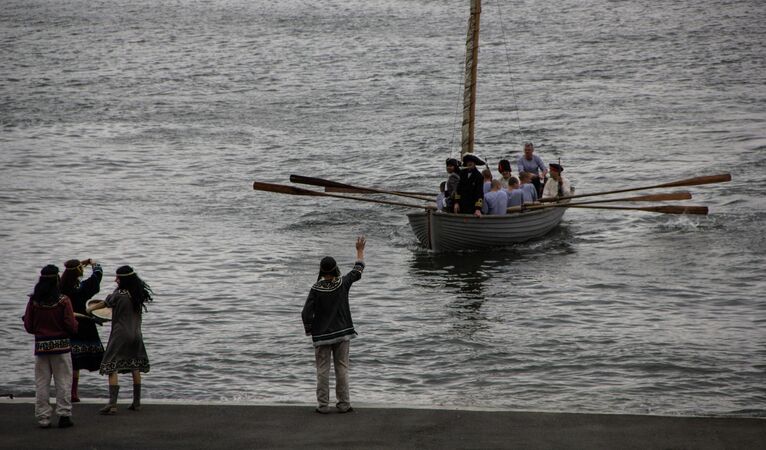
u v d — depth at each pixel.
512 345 29.81
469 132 49.59
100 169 65.38
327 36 153.25
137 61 128.88
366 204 55.75
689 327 31.52
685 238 45.25
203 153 71.69
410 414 19.56
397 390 25.80
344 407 19.77
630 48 129.62
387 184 60.75
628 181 59.59
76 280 21.62
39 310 18.88
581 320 32.62
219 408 20.14
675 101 90.12
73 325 18.92
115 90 106.06
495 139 75.50
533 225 45.66
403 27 163.50
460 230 43.06
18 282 38.25
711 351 28.83
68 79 113.75
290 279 39.06
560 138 74.56
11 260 41.78
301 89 105.94
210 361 28.56
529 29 155.12
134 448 17.47
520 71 114.44
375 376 27.03
